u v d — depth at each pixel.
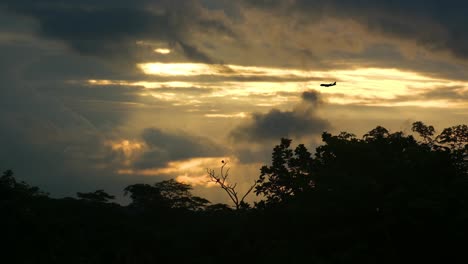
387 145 86.50
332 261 75.12
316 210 78.00
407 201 73.00
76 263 92.50
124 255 95.88
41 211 98.38
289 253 78.88
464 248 72.88
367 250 74.19
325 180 81.12
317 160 88.75
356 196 76.00
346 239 77.75
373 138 87.69
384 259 74.12
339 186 77.75
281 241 81.12
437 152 79.31
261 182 92.25
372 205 75.94
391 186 78.50
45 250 92.88
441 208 70.75
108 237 98.38
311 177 84.94
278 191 91.12
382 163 80.56
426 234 72.69
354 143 83.06
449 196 72.69
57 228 96.50
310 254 77.94
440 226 71.69
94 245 97.12
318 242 78.81
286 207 85.94
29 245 92.31
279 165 91.50
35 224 93.88
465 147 81.69
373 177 79.00
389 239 73.81
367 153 80.69
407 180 76.56
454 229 70.94
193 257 99.38
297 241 80.88
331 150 84.62
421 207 70.44
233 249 93.44
